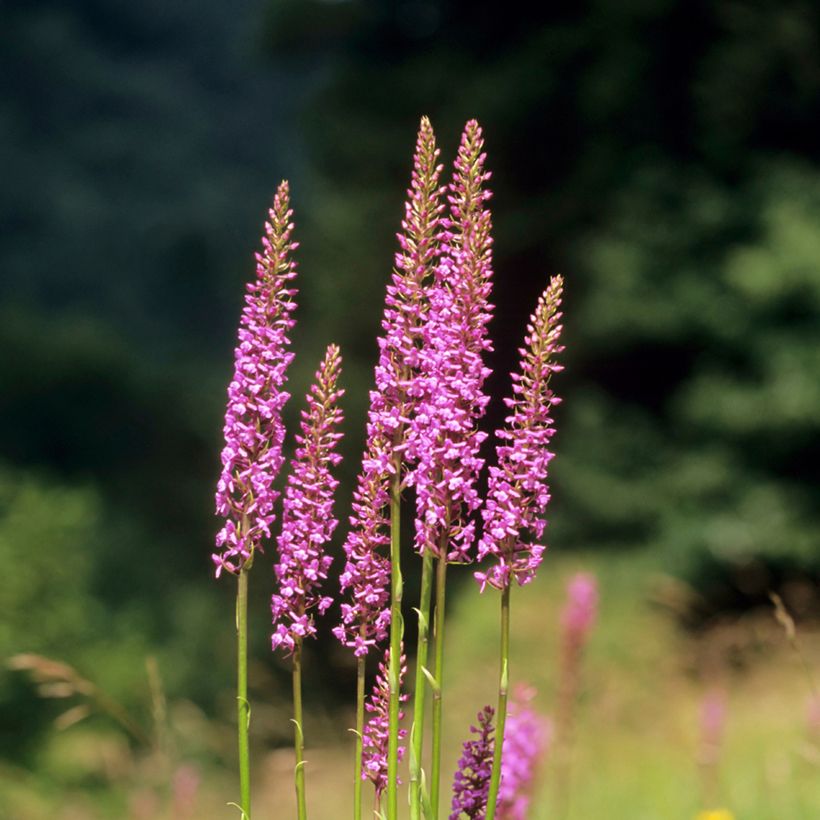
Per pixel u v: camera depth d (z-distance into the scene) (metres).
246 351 1.94
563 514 18.45
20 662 4.21
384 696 2.05
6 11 58.06
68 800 10.81
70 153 55.81
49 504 15.02
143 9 64.69
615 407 19.25
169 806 5.55
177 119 61.03
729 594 16.48
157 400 31.27
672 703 10.41
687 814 5.60
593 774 7.00
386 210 23.84
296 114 26.23
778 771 5.65
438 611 1.93
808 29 18.23
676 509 17.56
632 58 19.69
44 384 30.16
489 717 2.21
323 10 26.45
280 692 14.19
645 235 18.61
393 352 1.93
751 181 18.61
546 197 21.19
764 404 16.94
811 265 16.75
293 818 7.62
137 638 15.08
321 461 1.98
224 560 1.97
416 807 1.93
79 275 51.31
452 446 1.88
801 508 16.73
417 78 23.89
